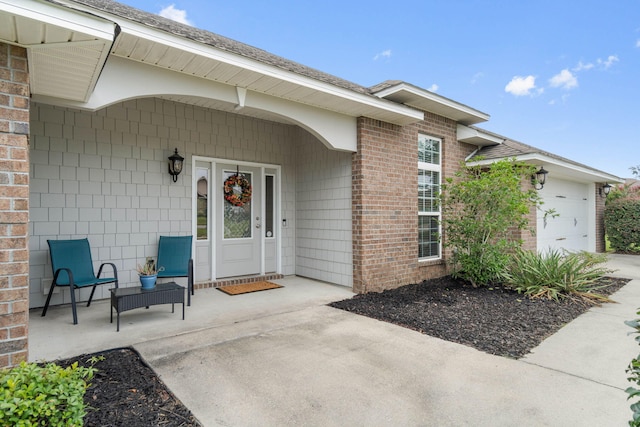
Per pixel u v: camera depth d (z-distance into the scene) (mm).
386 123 6242
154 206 5762
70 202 5023
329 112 5574
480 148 8547
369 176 5977
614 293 6133
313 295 5711
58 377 1808
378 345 3611
